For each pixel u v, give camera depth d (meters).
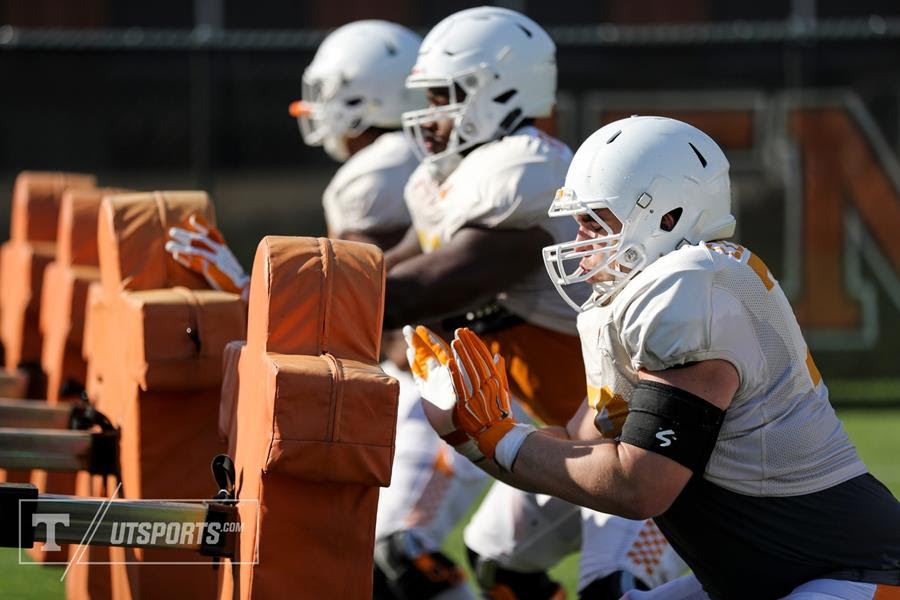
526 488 9.90
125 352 11.71
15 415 14.54
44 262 19.05
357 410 8.62
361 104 18.53
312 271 9.10
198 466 11.42
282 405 8.53
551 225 12.79
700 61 32.38
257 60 33.88
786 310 9.06
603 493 8.87
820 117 32.38
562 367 13.33
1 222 35.00
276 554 8.78
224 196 34.00
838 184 32.38
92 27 48.00
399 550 14.47
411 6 46.94
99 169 34.19
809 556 9.06
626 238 9.36
